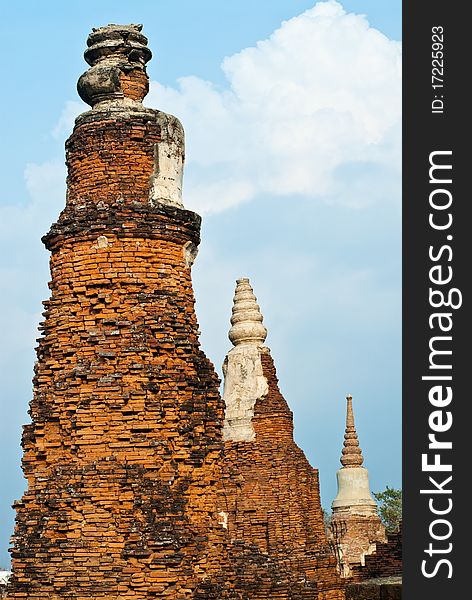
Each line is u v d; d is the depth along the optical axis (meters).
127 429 22.91
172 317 23.88
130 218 24.05
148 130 24.95
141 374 23.19
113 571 22.00
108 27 25.84
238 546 32.78
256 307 44.62
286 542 40.69
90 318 23.70
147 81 26.02
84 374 23.20
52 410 23.41
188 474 23.33
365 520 60.28
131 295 23.75
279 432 42.28
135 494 22.50
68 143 25.33
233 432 42.34
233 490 41.31
